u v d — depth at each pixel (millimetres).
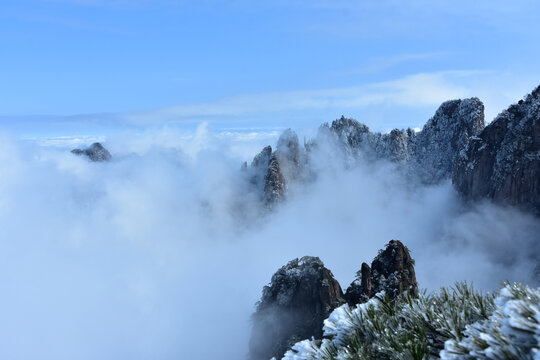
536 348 3449
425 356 4523
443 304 5086
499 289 4723
